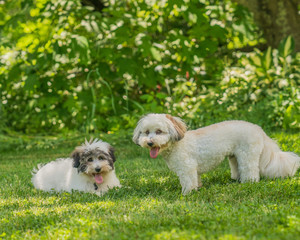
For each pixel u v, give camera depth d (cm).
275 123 1230
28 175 870
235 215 468
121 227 450
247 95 1287
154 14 1355
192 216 468
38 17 1295
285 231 400
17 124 1581
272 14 1536
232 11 1452
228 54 1554
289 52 1354
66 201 615
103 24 1278
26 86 1334
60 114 1500
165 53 1373
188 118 1230
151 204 556
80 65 1417
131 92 1536
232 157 707
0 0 1505
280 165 673
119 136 1262
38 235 454
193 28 1384
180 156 643
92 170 651
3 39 1412
